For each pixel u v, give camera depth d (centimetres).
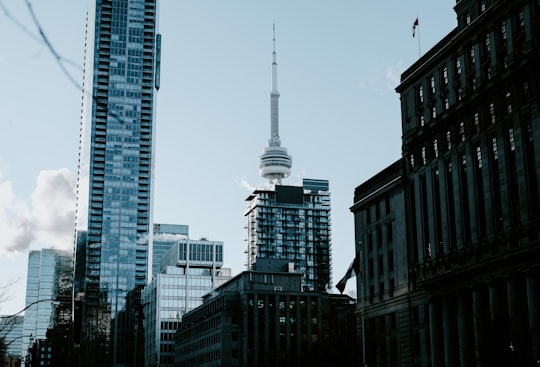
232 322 18050
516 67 7862
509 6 8131
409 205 10050
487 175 8269
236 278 19225
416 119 10062
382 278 10662
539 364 6706
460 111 8925
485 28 8569
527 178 7569
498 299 7762
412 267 9762
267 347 17738
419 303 9500
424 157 9838
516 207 7775
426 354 9219
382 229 10781
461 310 8431
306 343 17962
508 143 7994
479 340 7950
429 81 9819
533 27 7706
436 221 9356
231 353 17812
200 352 19925
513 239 7675
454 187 8950
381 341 10481
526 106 7688
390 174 10738
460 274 8344
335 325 15200
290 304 18238
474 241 8406
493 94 8312
